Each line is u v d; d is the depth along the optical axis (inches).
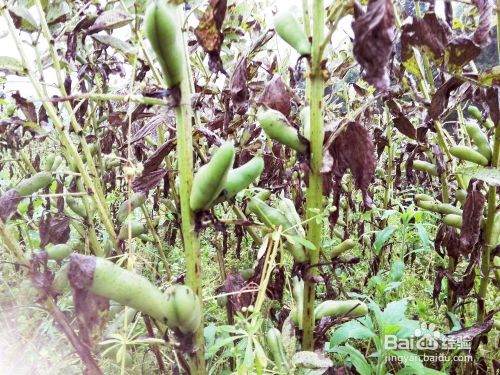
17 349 55.4
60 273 46.4
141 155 98.2
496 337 81.0
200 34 43.8
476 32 53.4
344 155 51.3
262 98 54.4
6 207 51.1
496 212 65.6
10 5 63.0
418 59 71.1
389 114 106.9
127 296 36.8
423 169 87.4
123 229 63.7
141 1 63.8
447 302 82.3
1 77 64.1
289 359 50.4
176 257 111.5
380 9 34.6
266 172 88.5
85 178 60.8
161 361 64.0
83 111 83.2
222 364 73.9
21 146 103.2
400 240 112.3
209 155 82.5
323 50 43.9
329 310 57.2
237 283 63.2
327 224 122.2
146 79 90.9
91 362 42.5
